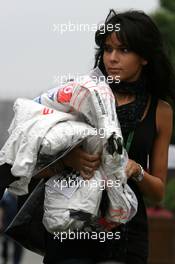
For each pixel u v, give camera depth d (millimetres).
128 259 11195
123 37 11039
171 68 11430
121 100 11242
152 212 31359
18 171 10383
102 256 11039
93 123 10648
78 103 10586
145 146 11148
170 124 11438
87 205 10555
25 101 10828
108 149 10398
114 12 11242
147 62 11281
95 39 11336
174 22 43031
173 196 35562
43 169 10648
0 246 30922
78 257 10930
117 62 11133
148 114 11266
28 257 33000
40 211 11109
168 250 31156
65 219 10578
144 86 11266
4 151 10555
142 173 10883
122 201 10617
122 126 11133
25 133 10469
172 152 33719
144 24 11133
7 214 24609
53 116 10586
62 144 10438
